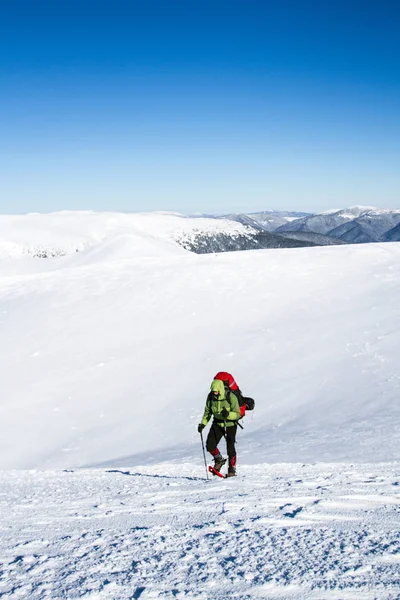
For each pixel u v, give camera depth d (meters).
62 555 3.95
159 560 3.68
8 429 21.94
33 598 3.06
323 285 35.53
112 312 33.78
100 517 5.50
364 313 29.84
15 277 44.75
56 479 10.05
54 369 27.42
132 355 28.16
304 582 3.10
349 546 3.80
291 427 18.09
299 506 5.42
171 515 5.36
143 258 46.81
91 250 111.69
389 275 36.19
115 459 17.69
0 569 3.68
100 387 25.14
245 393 22.83
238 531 4.41
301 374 23.75
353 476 7.72
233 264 41.53
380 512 5.10
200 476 9.17
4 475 11.68
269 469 9.33
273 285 36.28
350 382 22.05
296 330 28.81
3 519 5.70
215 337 29.23
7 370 27.70
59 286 39.69
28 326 32.94
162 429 20.39
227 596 2.94
